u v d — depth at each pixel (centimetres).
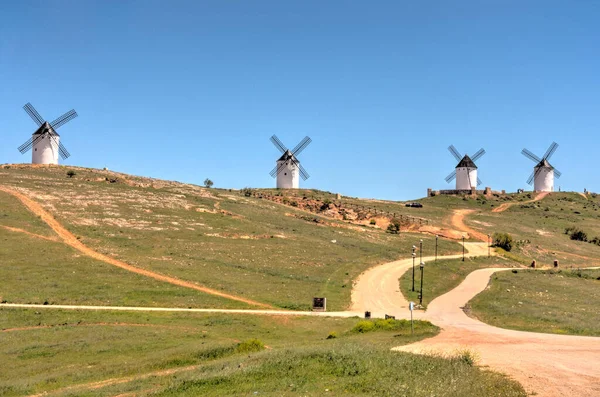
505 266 9888
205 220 11006
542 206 17175
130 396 2688
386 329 4862
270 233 10494
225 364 3294
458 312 6197
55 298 6209
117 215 10556
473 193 18438
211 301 6500
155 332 5066
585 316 5844
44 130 14512
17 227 9000
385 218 13362
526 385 2392
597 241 13175
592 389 2327
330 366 2872
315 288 7400
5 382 3503
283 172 16750
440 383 2423
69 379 3572
